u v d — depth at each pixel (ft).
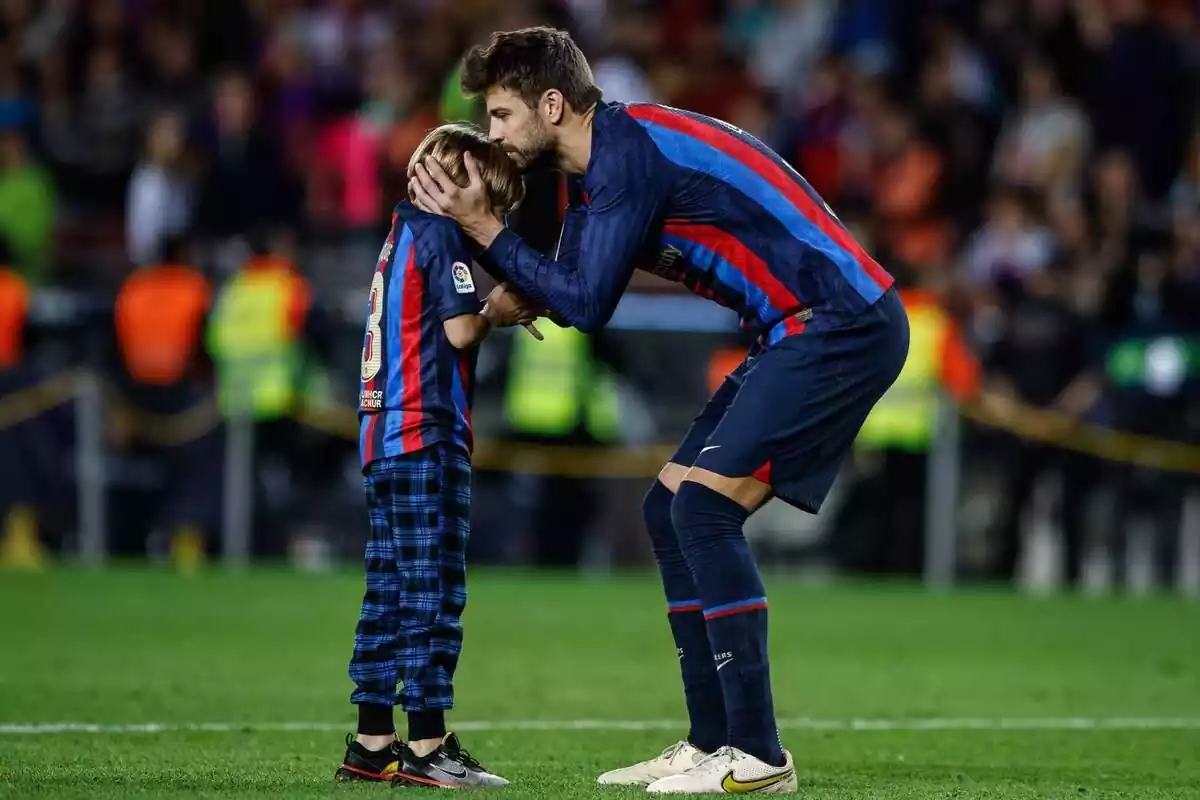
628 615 138.51
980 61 220.64
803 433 61.16
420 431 60.23
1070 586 171.42
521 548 170.09
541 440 168.45
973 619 141.18
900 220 193.67
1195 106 215.31
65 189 207.92
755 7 238.48
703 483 61.41
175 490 170.50
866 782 67.00
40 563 165.89
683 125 61.36
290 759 69.72
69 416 168.86
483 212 60.90
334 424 170.50
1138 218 197.98
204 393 171.53
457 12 203.51
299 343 169.78
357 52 217.56
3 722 80.38
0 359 168.55
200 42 222.07
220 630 122.62
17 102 210.18
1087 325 171.83
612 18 221.05
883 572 170.09
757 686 61.26
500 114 61.52
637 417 170.40
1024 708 93.66
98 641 115.34
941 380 164.04
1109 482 170.40
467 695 95.40
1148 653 122.01
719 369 167.84
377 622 61.41
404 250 60.95
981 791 64.23
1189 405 170.71
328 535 170.30
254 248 181.16
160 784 60.95
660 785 61.00
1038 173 201.77
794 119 210.18
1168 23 225.15
